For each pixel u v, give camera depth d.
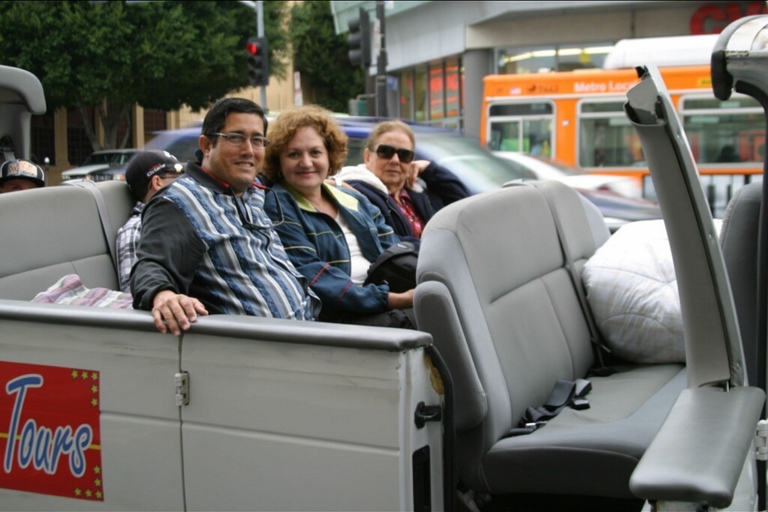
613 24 21.97
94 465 2.22
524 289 3.05
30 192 3.26
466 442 2.54
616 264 3.55
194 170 2.89
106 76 24.75
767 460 1.82
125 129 31.75
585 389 3.02
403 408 1.90
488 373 2.55
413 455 1.93
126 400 2.18
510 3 21.83
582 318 3.51
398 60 28.59
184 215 2.69
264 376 2.02
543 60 23.06
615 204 8.78
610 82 14.00
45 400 2.29
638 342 3.47
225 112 2.90
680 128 1.63
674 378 3.27
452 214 2.73
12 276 3.07
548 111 14.45
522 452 2.46
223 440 2.07
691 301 1.77
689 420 1.65
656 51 13.66
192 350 2.10
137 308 2.37
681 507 1.46
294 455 2.00
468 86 24.02
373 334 1.92
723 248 2.44
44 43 23.73
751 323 2.35
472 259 2.70
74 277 3.01
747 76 1.69
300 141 3.48
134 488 2.19
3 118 3.97
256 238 2.92
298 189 3.52
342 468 1.95
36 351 2.29
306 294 3.01
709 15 20.91
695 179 1.64
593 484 2.40
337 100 41.91
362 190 4.07
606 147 14.13
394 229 4.10
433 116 28.08
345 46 41.69
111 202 3.71
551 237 3.45
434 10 24.91
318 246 3.42
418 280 2.56
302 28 32.50
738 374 1.80
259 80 16.50
